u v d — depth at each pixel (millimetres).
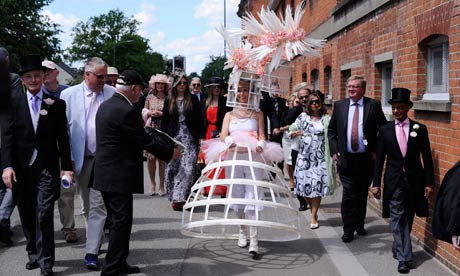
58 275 6109
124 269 6117
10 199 7250
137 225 8484
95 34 100062
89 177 6762
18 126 5922
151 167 11039
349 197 7469
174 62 20859
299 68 21391
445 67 6941
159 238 7723
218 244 7445
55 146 6098
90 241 6324
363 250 7098
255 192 6441
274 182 7156
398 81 8266
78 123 6668
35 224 6141
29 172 5957
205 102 10297
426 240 6934
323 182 8055
